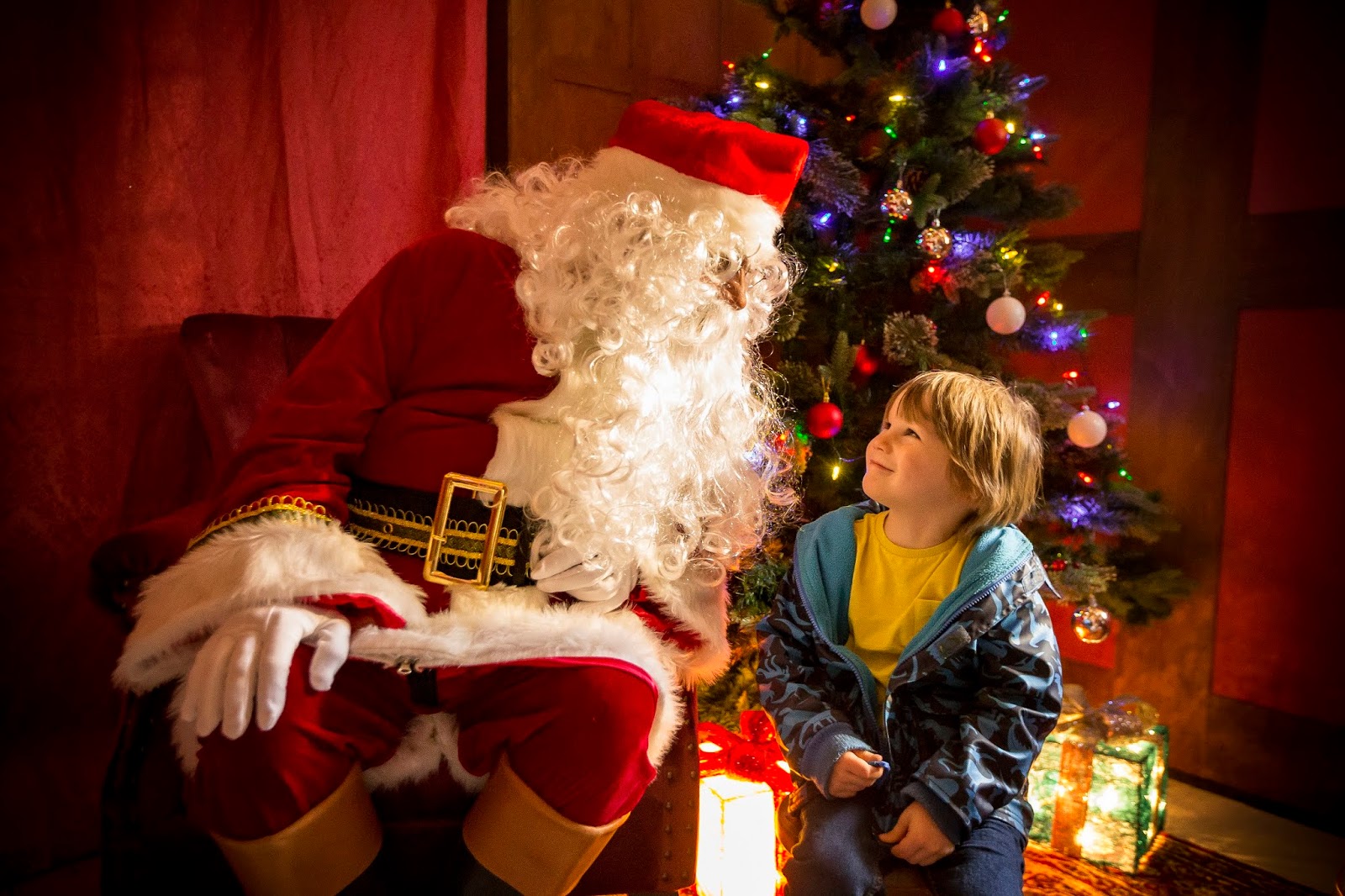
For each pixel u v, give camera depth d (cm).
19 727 168
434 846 120
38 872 168
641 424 116
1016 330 218
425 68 214
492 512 117
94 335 172
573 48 244
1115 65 242
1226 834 200
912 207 203
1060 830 187
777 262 132
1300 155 209
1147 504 214
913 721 137
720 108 220
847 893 122
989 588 133
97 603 126
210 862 115
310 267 199
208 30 180
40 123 163
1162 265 233
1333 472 207
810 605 143
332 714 108
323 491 115
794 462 196
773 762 165
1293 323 212
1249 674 220
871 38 222
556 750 109
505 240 126
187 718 101
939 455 137
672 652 129
